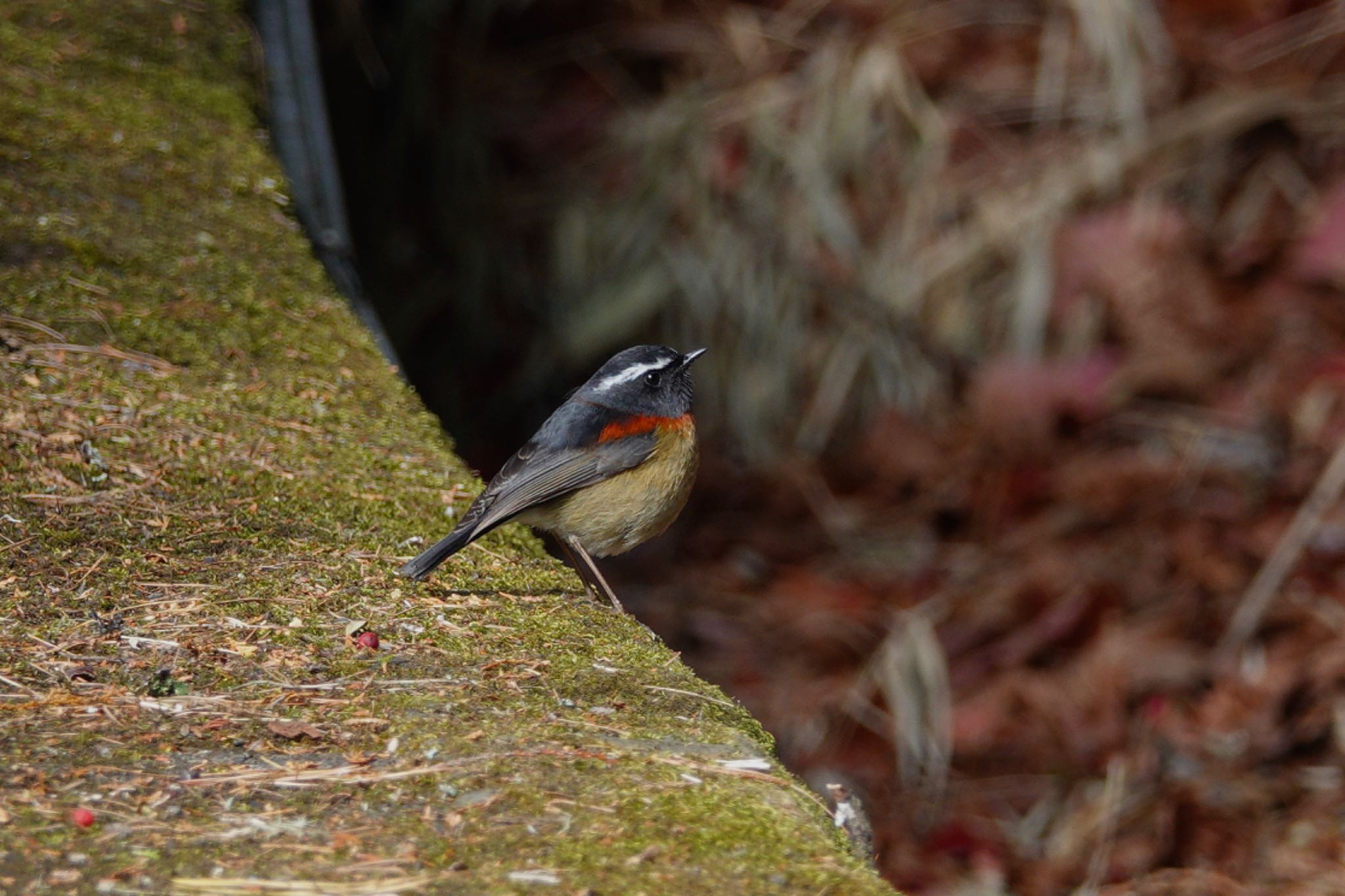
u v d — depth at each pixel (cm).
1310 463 1278
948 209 1506
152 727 491
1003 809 1070
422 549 687
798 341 1491
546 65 1658
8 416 729
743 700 1212
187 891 391
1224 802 1028
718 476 1492
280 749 481
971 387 1458
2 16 1082
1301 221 1401
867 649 1255
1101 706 1130
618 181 1585
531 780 461
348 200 1540
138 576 616
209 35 1114
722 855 417
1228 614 1184
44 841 414
